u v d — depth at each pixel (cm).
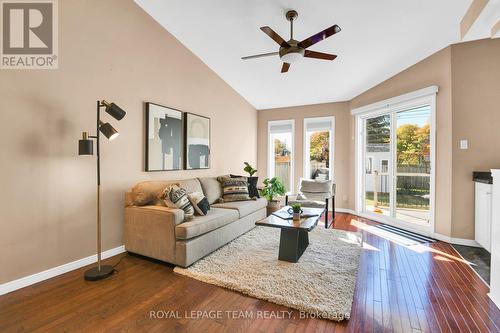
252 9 296
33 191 223
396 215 431
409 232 388
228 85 514
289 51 268
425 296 205
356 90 498
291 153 617
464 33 281
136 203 289
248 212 379
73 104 250
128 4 304
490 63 315
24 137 217
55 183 238
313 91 518
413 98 382
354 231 392
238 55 410
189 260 255
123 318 176
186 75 398
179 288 219
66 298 201
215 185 410
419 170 392
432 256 291
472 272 249
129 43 306
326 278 231
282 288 213
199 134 425
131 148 311
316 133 598
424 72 371
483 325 169
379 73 422
